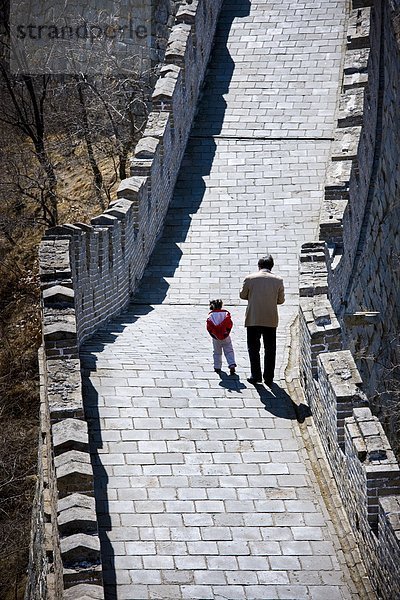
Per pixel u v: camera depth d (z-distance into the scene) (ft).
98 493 66.85
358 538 63.57
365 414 65.41
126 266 96.99
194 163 116.78
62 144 151.43
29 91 147.54
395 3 139.74
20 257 146.20
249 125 120.67
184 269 103.71
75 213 143.33
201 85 125.80
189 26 119.55
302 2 135.23
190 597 59.88
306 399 76.33
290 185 113.09
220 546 63.52
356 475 63.41
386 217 121.49
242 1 136.67
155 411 74.43
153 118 109.91
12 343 136.15
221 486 68.08
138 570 61.46
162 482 68.13
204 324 92.84
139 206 99.76
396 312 121.29
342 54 128.06
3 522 116.57
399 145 130.93
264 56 129.18
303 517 65.98
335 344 74.43
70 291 75.92
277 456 71.00
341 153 106.11
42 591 70.54
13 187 147.23
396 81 135.03
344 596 60.54
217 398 76.33
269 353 78.13
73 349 72.02
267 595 60.39
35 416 128.47
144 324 92.27
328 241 98.37
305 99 123.03
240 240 106.83
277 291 77.77
